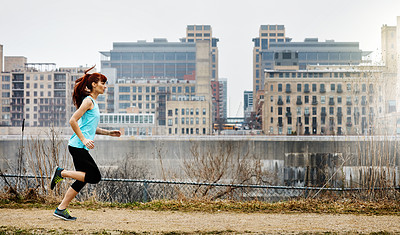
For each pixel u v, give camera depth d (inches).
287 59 4923.7
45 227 201.2
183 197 311.6
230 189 420.2
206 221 226.2
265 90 4133.9
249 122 6122.1
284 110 3927.2
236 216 243.6
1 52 5201.8
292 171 1955.0
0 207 259.8
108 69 4923.7
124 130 3863.2
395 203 309.9
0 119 4842.5
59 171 216.2
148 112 4658.0
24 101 4771.2
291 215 249.8
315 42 7598.4
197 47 4822.8
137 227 206.1
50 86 4763.8
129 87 4685.0
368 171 434.6
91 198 305.4
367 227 215.6
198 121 4276.6
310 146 2325.3
